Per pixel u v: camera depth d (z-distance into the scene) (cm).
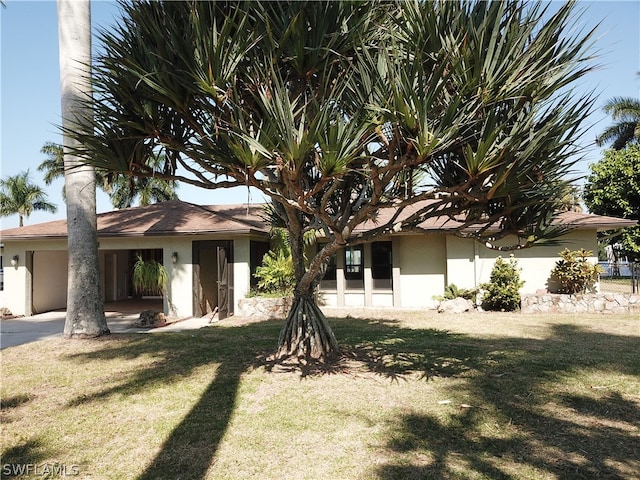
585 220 1358
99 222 1585
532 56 411
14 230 1556
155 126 488
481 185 462
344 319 1259
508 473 348
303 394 549
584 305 1318
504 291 1333
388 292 1600
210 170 516
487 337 932
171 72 442
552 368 661
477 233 589
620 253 2623
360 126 409
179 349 829
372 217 716
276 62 465
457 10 422
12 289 1512
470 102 397
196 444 410
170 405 517
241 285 1448
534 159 421
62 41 906
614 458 374
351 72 459
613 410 487
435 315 1322
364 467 361
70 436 432
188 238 1436
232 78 440
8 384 612
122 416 485
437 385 581
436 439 414
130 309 1695
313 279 736
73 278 948
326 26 471
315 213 533
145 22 461
